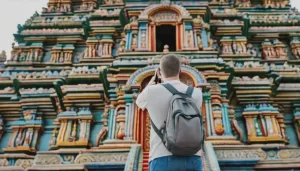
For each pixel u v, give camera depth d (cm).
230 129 1189
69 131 1321
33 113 1479
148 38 1516
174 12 1612
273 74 1427
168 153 378
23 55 1808
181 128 364
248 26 1788
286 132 1390
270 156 943
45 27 1936
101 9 1959
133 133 1151
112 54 1739
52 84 1564
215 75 1304
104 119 1320
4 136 1470
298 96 1470
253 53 1738
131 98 1233
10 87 1592
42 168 919
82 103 1423
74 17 1995
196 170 376
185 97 396
